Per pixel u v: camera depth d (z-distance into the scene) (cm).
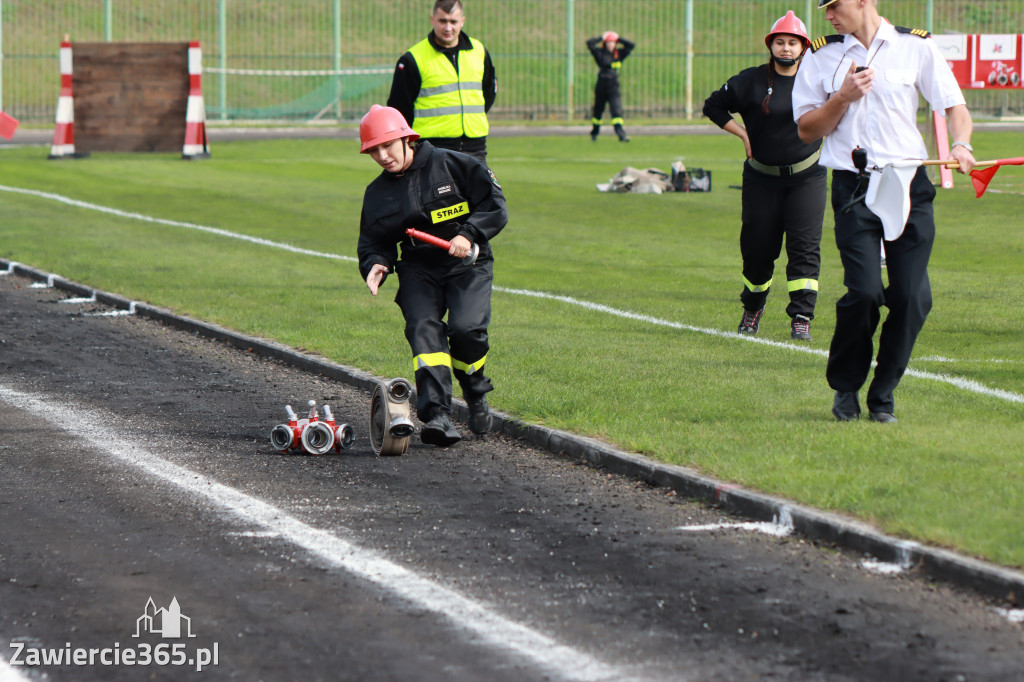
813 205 2714
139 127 7562
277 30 12581
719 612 1283
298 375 2550
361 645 1211
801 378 2295
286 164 7094
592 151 7706
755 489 1623
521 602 1318
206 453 1967
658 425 1945
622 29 12519
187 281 3556
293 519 1616
